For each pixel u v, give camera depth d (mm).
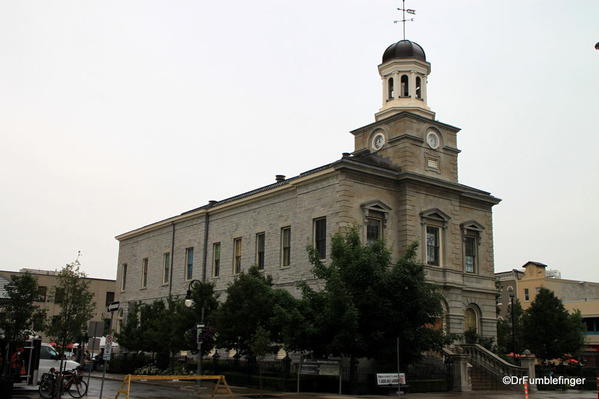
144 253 62000
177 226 56500
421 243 40375
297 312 29969
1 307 30922
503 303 91688
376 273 30250
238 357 38438
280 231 42969
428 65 47781
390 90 47812
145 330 47312
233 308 35781
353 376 31031
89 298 36594
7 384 25641
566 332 52312
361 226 38031
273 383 33500
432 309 30406
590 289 92125
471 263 45000
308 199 40406
